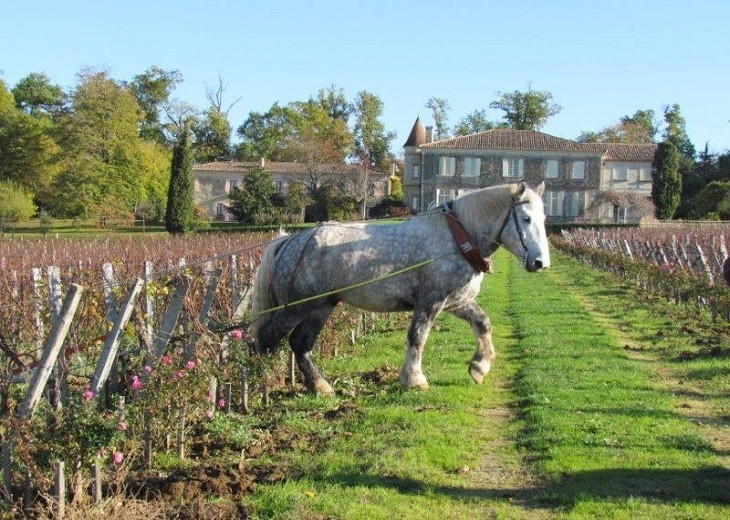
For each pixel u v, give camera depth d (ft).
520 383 33.53
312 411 28.84
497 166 259.19
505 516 19.01
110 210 214.07
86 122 225.97
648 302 62.95
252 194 220.43
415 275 30.50
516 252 30.42
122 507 18.62
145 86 306.96
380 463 22.41
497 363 38.58
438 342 44.32
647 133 374.63
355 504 19.42
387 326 52.16
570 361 37.86
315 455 23.56
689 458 22.98
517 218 30.25
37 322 30.01
